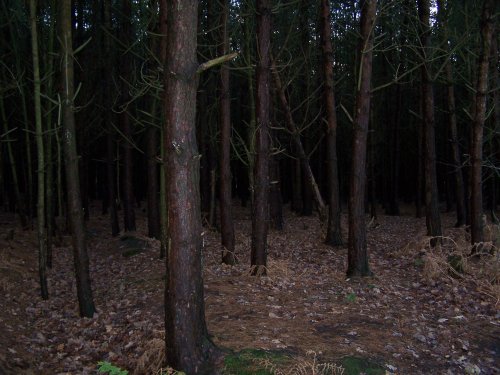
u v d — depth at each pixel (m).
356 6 20.16
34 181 21.12
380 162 29.12
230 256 11.50
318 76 21.34
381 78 23.89
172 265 5.35
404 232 18.45
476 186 11.36
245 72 15.74
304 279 10.23
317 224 19.92
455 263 10.35
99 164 28.95
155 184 16.28
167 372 5.34
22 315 8.75
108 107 17.72
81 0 17.69
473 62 16.33
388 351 6.37
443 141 27.17
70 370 6.41
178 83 5.21
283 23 18.47
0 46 16.20
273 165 18.25
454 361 6.26
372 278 10.05
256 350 5.86
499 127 16.52
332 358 5.93
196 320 5.44
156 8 12.74
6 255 12.64
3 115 16.38
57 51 15.16
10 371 6.10
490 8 11.11
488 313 8.10
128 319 7.91
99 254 15.00
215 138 17.17
